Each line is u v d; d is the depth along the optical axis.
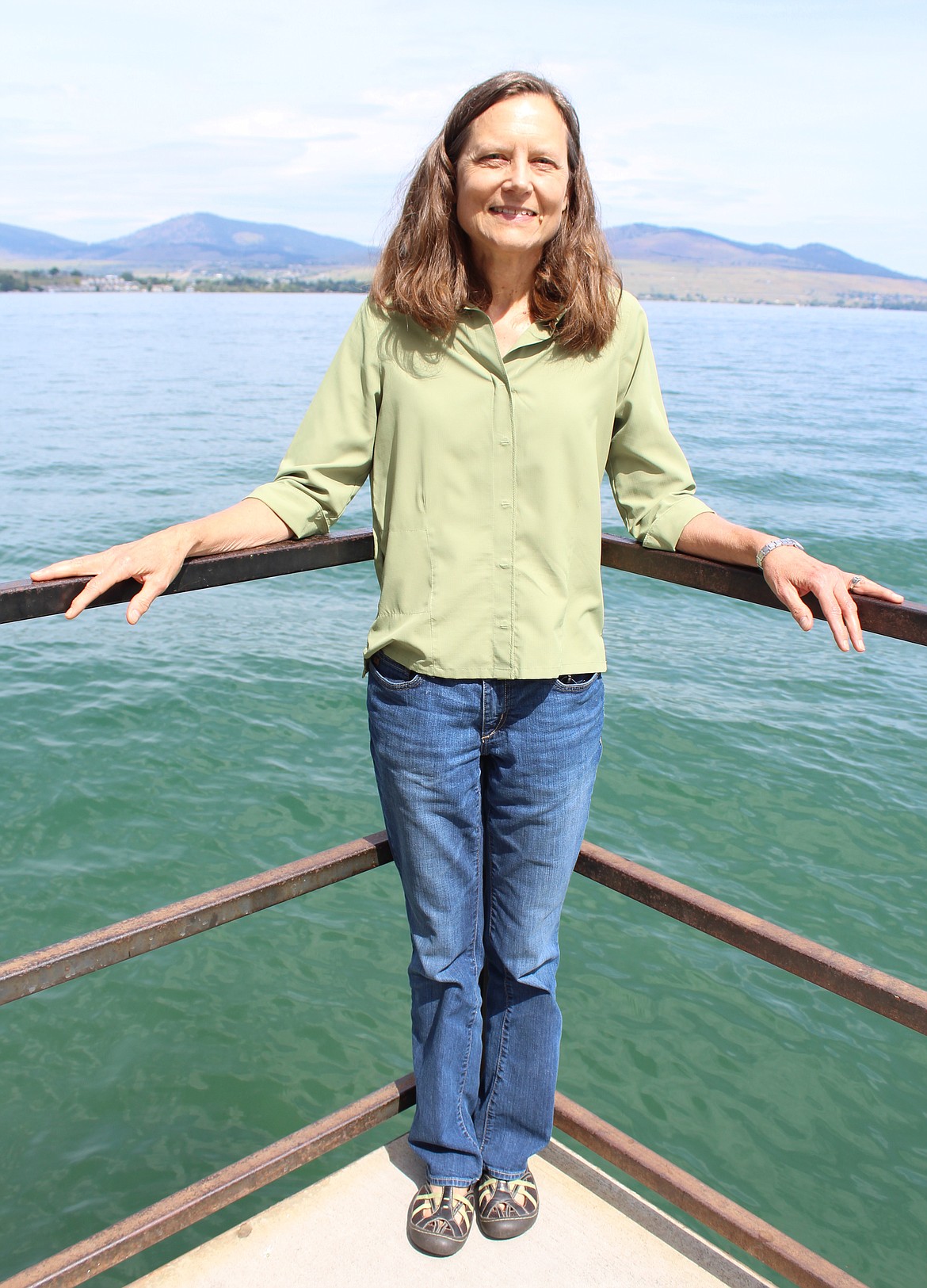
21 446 20.39
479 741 1.55
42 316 100.75
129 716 7.68
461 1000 1.68
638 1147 1.72
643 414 1.59
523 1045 1.71
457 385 1.46
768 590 1.50
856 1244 3.57
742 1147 3.97
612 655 9.20
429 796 1.55
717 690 8.42
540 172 1.40
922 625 1.31
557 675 1.50
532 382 1.45
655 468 1.62
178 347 54.38
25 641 9.22
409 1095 1.80
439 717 1.52
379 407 1.54
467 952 1.68
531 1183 1.76
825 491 17.16
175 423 24.67
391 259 1.50
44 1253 3.45
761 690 8.44
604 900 5.50
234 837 6.09
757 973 4.96
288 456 1.61
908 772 7.07
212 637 9.46
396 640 1.51
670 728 7.62
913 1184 3.82
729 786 6.79
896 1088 4.28
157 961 4.97
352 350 1.55
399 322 1.50
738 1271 1.64
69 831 6.11
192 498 15.65
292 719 7.69
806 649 9.48
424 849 1.59
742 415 28.80
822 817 6.45
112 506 14.81
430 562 1.49
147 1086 4.23
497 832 1.62
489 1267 1.66
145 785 6.65
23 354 48.75
